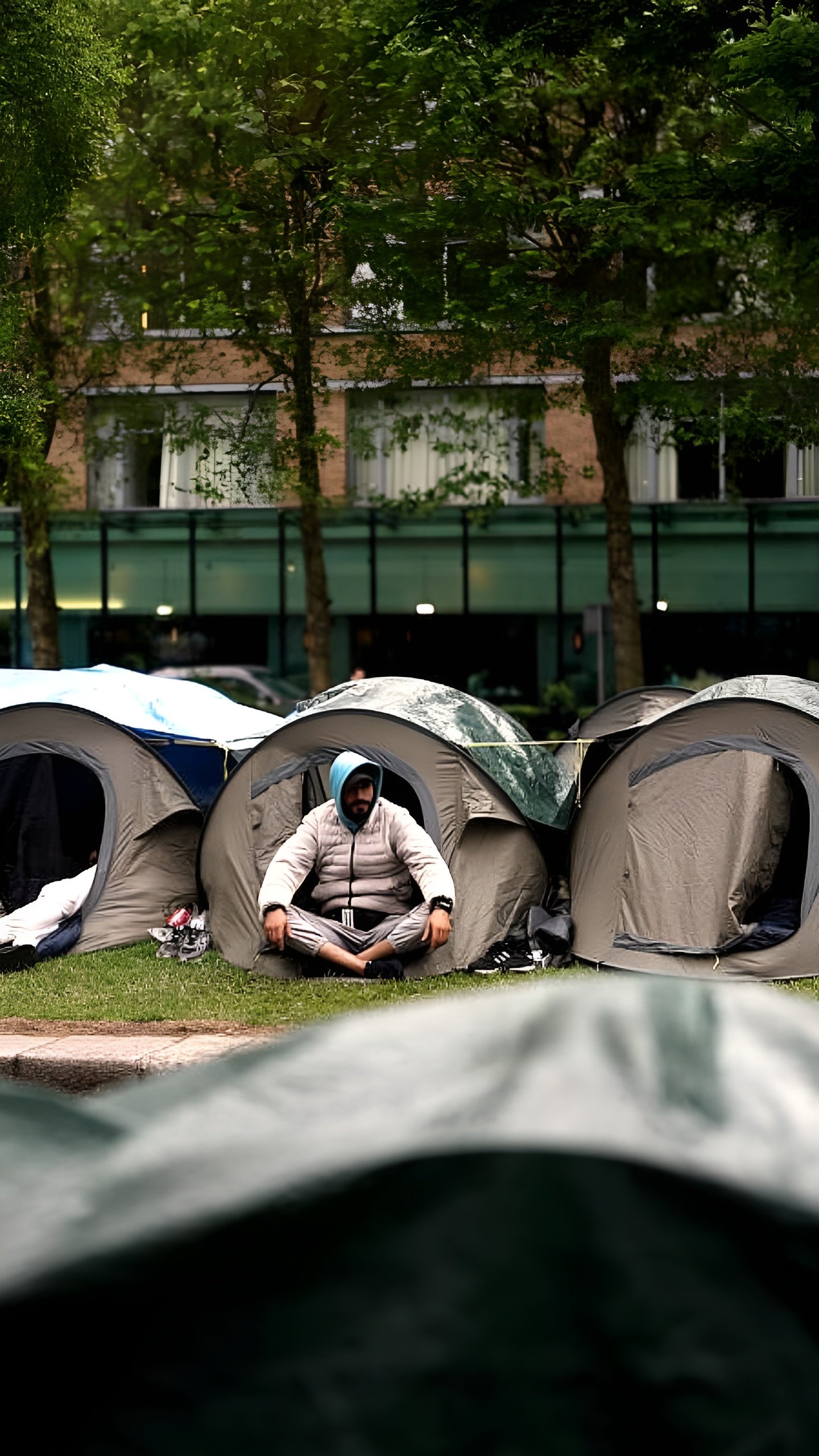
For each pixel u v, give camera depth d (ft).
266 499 60.49
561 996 2.06
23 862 36.91
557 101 58.08
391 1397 1.69
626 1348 1.69
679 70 46.57
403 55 48.62
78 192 55.72
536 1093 1.77
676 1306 1.68
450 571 87.35
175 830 34.53
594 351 55.88
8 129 42.37
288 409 60.13
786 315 58.18
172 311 60.18
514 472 86.17
